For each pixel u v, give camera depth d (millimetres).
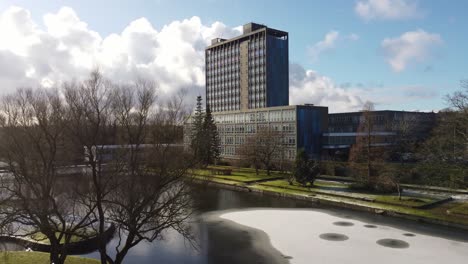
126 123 25203
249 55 145625
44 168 23500
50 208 25172
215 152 96250
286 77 144625
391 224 41469
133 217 23094
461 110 45125
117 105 26141
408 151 80062
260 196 59906
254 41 143625
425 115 97562
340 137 89812
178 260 31203
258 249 33906
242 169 89438
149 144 26734
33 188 22828
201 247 34500
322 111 93812
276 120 93438
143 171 25328
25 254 28766
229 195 60969
